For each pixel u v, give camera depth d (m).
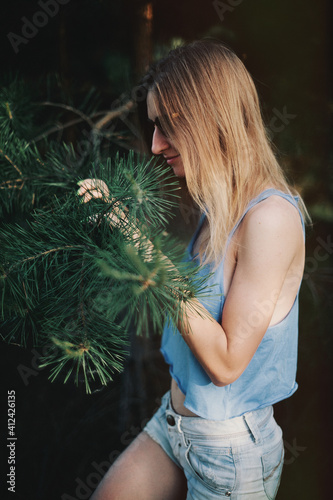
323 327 2.13
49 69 1.80
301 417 2.24
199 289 0.87
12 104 1.38
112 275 0.74
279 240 0.96
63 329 0.86
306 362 2.18
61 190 1.29
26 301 0.91
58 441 2.11
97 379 2.00
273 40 1.94
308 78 1.93
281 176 1.11
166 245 0.90
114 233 0.87
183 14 1.91
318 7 1.90
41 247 0.92
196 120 1.04
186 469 1.21
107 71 1.79
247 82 1.10
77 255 0.91
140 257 0.76
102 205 0.93
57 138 1.62
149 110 1.12
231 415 1.10
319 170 1.96
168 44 1.88
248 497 1.12
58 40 1.80
